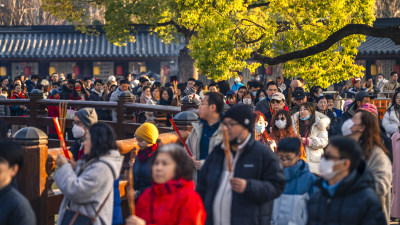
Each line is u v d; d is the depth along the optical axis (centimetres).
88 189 452
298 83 1434
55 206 567
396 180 856
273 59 1670
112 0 2686
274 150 780
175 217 387
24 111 1694
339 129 916
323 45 1542
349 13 1652
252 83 1448
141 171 587
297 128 834
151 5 2609
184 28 2841
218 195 469
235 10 1723
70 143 1263
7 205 373
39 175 536
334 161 384
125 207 652
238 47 1688
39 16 4803
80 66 3741
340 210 384
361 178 383
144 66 3778
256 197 448
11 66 3844
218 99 575
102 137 464
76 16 2858
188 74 3391
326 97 1252
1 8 4494
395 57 3538
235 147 475
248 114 467
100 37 3819
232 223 460
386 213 612
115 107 1083
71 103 1152
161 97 1336
